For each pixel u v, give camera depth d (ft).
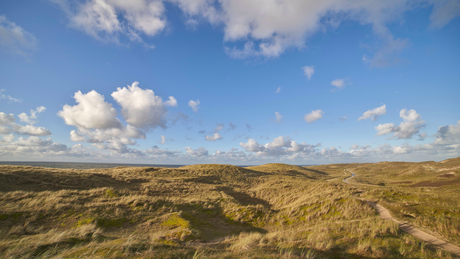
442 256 23.39
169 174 156.56
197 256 21.31
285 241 30.22
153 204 57.41
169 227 40.78
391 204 51.85
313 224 48.85
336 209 55.26
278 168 314.96
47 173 87.40
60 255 19.58
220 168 231.50
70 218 40.37
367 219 41.63
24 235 30.94
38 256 19.90
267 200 92.63
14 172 79.97
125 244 22.97
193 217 52.29
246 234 40.04
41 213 40.63
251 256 22.08
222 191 105.81
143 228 40.32
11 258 18.74
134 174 136.87
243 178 191.52
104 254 20.11
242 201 89.97
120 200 57.16
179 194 84.48
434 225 34.99
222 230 47.65
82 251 20.79
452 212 39.93
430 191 89.40
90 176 96.89
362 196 63.57
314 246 26.58
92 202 52.65
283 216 59.11
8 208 40.42
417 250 25.00
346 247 26.21
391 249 25.14
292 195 85.30
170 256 20.93
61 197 52.65
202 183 135.54
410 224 36.68
